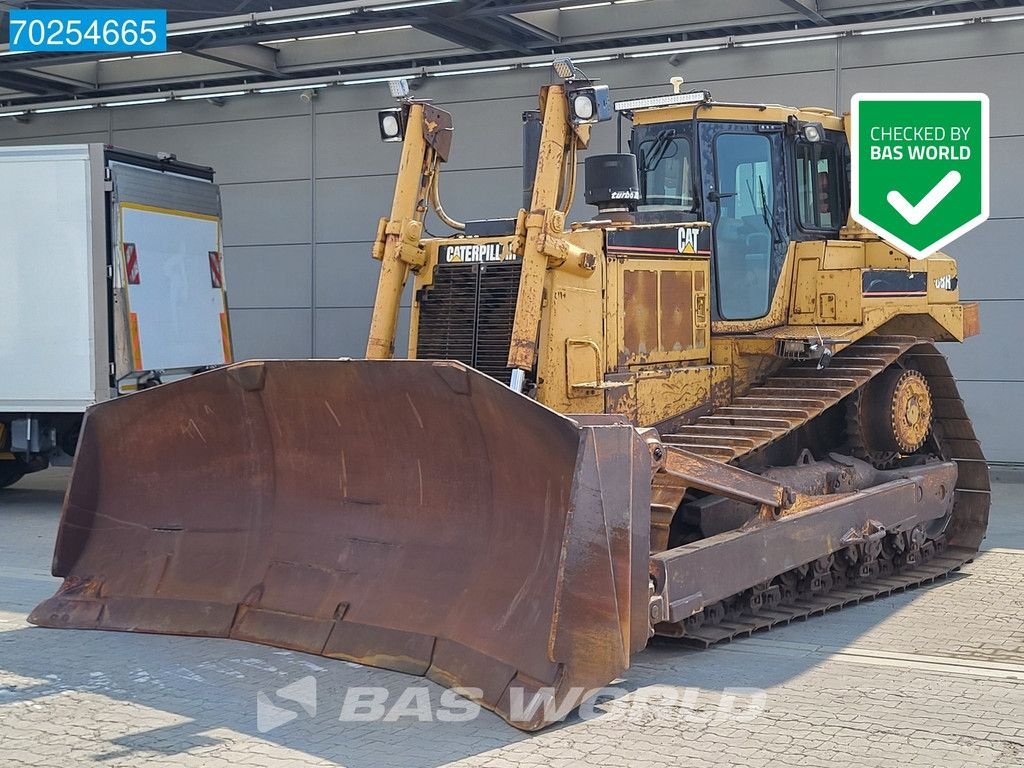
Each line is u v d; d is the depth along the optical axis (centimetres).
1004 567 997
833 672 682
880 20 1495
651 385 805
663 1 1578
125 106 1975
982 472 1027
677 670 685
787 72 1565
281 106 1861
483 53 1702
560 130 753
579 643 578
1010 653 726
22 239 1289
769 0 1512
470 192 1747
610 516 594
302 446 720
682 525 789
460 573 652
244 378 705
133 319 1291
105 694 627
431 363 617
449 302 784
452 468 663
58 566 782
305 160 1848
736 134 877
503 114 1719
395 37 1738
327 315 1850
